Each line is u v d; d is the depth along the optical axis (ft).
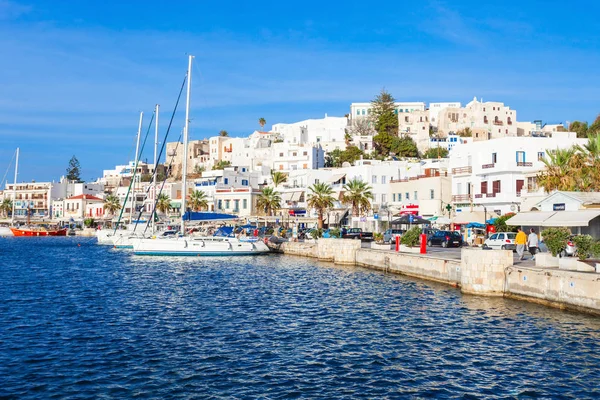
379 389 60.29
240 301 115.14
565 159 180.55
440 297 114.62
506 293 110.01
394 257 161.27
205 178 422.82
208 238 229.25
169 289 133.39
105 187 634.02
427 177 274.98
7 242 379.96
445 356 72.02
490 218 212.64
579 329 82.02
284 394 58.70
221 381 62.69
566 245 103.65
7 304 110.83
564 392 58.90
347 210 304.91
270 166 476.54
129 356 72.18
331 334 84.69
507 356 71.20
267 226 337.52
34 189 614.75
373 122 573.74
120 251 275.18
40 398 57.26
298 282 145.28
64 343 78.64
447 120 569.23
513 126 557.33
